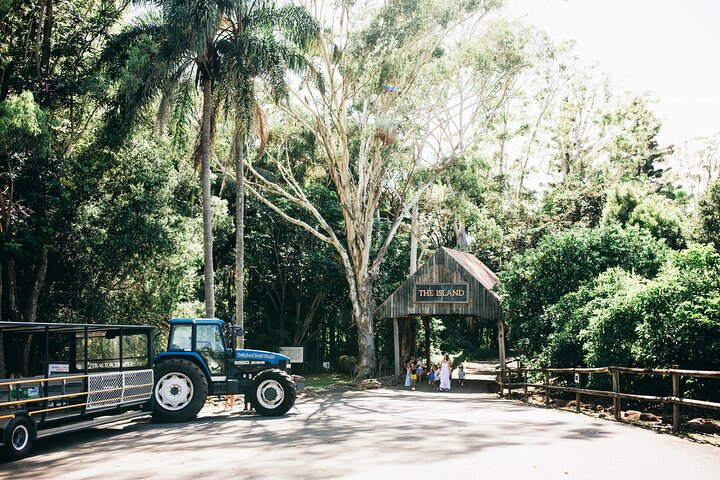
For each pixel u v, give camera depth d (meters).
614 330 16.23
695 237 35.38
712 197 35.50
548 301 23.47
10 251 18.94
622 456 9.33
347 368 39.66
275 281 41.62
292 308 41.91
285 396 16.41
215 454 10.45
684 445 10.38
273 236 40.25
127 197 23.67
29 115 16.38
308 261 38.53
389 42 29.64
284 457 9.84
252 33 24.48
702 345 14.08
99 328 13.62
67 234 21.36
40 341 14.33
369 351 35.03
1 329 12.14
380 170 35.72
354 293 35.38
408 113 33.12
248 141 25.44
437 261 32.66
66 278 23.39
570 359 19.97
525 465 8.66
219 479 8.38
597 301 18.98
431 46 32.50
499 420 14.50
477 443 10.71
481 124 36.25
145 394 15.00
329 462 9.26
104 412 14.12
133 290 25.23
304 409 18.73
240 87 23.14
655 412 15.20
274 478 8.27
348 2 29.97
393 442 11.01
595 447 10.19
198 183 29.06
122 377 14.12
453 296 32.12
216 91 24.53
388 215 50.16
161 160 24.66
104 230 22.58
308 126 33.81
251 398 16.47
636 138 58.41
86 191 21.45
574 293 21.50
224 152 34.28
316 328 43.84
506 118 46.44
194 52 22.53
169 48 22.45
